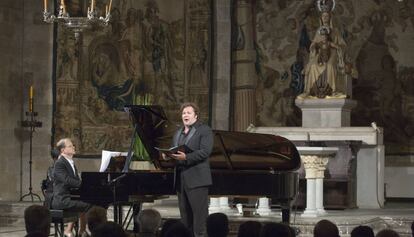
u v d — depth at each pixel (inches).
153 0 1162.6
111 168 751.1
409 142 1174.3
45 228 438.6
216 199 938.1
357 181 1011.9
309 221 819.4
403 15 1183.6
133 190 685.3
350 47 1190.3
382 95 1186.0
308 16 1195.9
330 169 984.9
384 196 1104.2
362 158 1011.9
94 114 1119.6
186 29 1177.4
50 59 1100.5
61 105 1096.2
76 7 1101.7
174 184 642.2
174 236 379.9
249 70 1173.7
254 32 1192.8
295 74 1195.9
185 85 1176.8
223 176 700.0
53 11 1090.7
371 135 984.9
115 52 1135.6
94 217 465.1
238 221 815.1
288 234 391.5
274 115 1197.1
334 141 988.6
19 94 1088.2
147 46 1155.9
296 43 1198.9
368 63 1190.9
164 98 1166.3
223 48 1177.4
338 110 1010.1
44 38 1099.3
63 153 715.4
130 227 865.5
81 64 1112.2
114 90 1131.9
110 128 1126.4
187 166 624.1
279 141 723.4
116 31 1135.6
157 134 698.8
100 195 688.4
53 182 720.3
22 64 1094.4
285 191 701.9
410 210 977.5
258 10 1198.3
